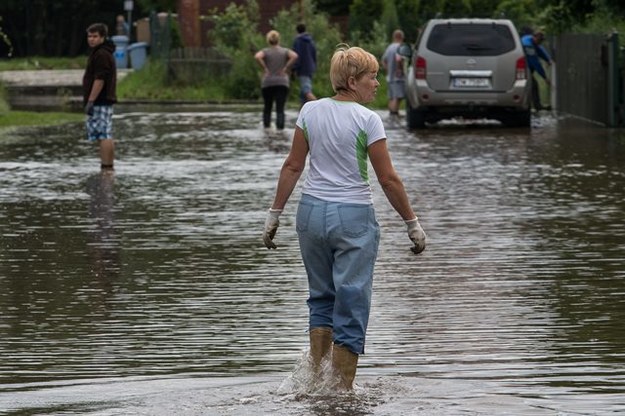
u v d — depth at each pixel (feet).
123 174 101.81
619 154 112.88
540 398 38.14
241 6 235.20
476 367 42.27
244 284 57.57
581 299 53.26
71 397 38.88
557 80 170.40
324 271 39.78
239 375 41.70
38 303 53.93
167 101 213.46
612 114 141.28
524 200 84.43
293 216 78.59
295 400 38.14
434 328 48.26
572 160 108.68
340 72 39.47
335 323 39.17
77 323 50.03
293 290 56.08
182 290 56.34
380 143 39.04
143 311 52.13
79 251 66.74
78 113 178.50
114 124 158.51
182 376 41.65
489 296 54.13
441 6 232.94
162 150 122.62
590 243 67.46
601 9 167.32
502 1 230.27
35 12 392.68
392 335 47.16
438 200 84.79
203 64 224.53
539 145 123.24
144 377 41.57
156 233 72.38
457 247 66.64
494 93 144.36
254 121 163.53
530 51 167.94
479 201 84.02
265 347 45.75
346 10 250.37
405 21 233.35
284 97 149.79
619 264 61.31
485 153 116.26
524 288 55.77
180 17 254.06
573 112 160.25
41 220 77.71
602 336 46.62
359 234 39.06
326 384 38.99
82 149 124.06
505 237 69.62
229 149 123.24
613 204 82.12
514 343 45.70
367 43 225.35
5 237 71.46
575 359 43.24
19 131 146.41
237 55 220.64
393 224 74.69
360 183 39.24
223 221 76.69
